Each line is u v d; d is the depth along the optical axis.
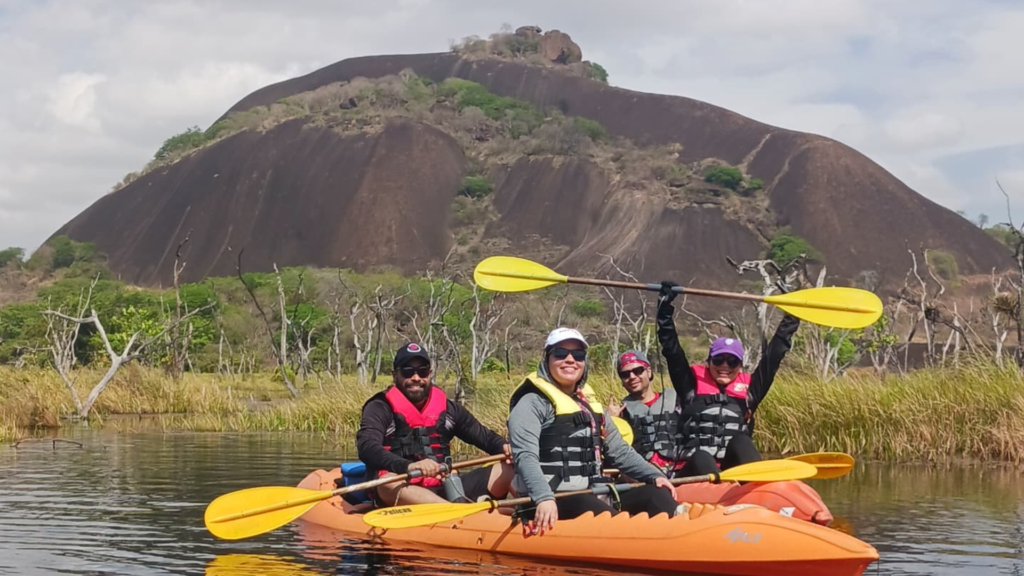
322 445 13.90
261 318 53.62
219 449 13.15
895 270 137.62
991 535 7.05
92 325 42.97
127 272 160.12
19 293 128.50
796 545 5.57
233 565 6.01
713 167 157.88
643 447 8.11
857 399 12.48
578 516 6.23
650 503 6.36
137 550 6.41
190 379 29.42
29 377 21.58
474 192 157.88
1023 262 16.97
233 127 182.12
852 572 5.47
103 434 15.73
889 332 24.66
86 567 5.94
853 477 10.20
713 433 7.41
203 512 7.78
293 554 6.34
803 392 12.90
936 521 7.61
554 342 6.32
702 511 6.00
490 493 7.05
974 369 12.88
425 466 6.83
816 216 146.25
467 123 173.88
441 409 7.31
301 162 165.75
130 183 181.88
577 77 196.00
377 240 149.38
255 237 158.62
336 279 66.38
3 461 11.42
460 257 143.62
